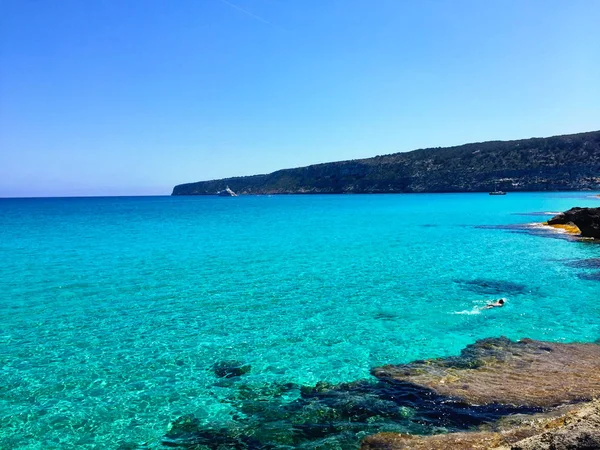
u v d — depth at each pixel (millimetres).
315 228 49938
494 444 7125
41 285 20906
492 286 20031
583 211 36938
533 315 15523
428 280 21516
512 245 33219
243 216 75688
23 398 9891
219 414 9148
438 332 13977
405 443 7578
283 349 12805
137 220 68188
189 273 23734
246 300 18172
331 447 7730
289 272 23891
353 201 132250
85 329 14570
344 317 15758
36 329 14547
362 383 10406
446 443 7398
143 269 24938
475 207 86625
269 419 8867
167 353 12547
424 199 132250
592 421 6152
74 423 8852
